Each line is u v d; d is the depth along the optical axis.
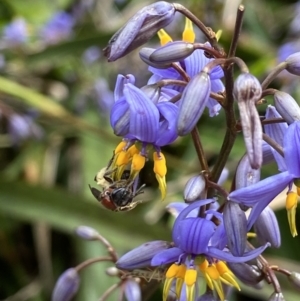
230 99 0.21
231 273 0.21
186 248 0.21
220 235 0.21
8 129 0.38
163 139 0.20
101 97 0.40
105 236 0.31
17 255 0.35
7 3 0.45
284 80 0.37
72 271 0.25
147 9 0.20
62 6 0.45
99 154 0.37
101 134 0.37
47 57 0.39
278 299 0.21
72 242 0.34
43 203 0.32
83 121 0.37
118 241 0.30
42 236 0.34
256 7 0.46
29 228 0.36
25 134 0.38
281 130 0.21
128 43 0.20
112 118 0.20
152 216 0.34
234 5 0.43
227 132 0.21
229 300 0.30
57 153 0.39
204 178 0.21
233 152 0.35
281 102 0.20
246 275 0.22
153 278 0.23
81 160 0.37
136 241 0.30
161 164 0.21
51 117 0.37
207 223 0.20
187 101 0.20
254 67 0.37
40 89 0.42
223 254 0.21
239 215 0.20
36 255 0.36
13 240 0.36
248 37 0.44
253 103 0.19
